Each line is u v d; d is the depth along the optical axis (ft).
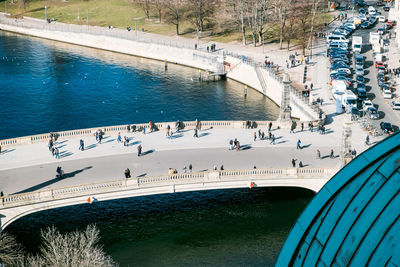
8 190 306.76
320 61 598.75
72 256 257.34
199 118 497.87
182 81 606.55
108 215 320.91
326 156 345.10
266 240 299.38
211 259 284.61
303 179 315.58
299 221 130.11
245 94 560.61
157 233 304.71
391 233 108.99
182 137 372.79
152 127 383.04
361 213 116.16
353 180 124.36
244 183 312.50
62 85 580.30
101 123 485.15
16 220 315.58
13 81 590.96
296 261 126.31
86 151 352.49
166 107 522.88
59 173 318.45
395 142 122.11
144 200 336.08
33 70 635.66
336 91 479.41
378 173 119.34
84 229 305.53
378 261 108.17
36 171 327.88
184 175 307.17
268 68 564.71
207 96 556.92
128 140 358.64
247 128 387.75
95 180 315.78
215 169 315.58
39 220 315.99
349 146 310.86
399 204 111.14
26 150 354.54
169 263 282.15
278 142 365.40
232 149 353.72
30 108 515.09
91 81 596.29
